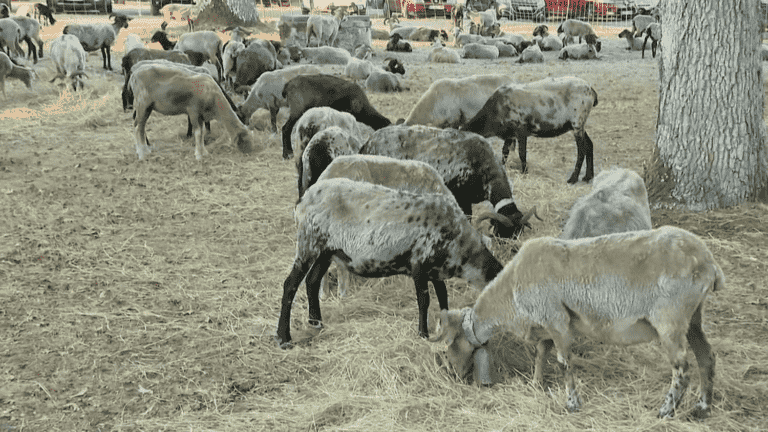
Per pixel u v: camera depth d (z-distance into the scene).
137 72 10.51
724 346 4.83
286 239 7.45
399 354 4.86
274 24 30.77
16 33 19.55
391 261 4.89
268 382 4.64
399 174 5.78
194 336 5.28
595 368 4.66
